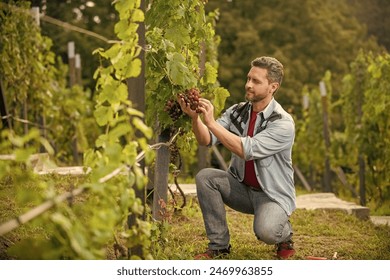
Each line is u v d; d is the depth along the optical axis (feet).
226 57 95.20
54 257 11.62
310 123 62.90
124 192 13.26
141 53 16.35
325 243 24.79
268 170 20.43
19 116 39.19
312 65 101.55
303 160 66.59
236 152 19.79
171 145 21.66
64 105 48.37
